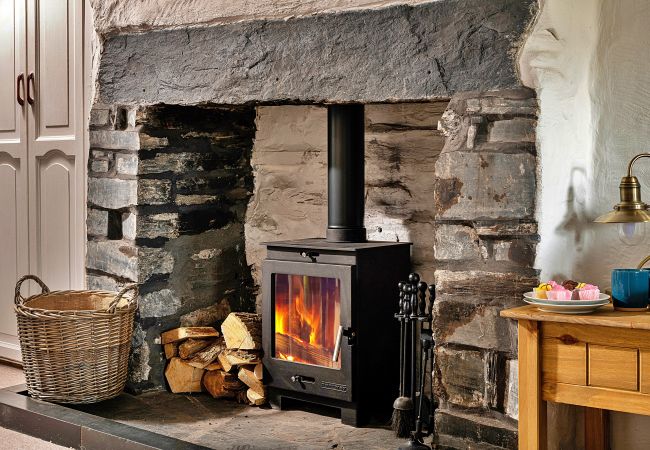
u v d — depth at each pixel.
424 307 2.85
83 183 3.88
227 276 3.91
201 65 3.32
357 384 3.04
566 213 2.72
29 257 4.15
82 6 3.82
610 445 2.81
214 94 3.29
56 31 3.95
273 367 3.25
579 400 2.31
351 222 3.28
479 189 2.63
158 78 3.46
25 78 4.10
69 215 3.95
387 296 3.18
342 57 2.93
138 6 3.47
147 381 3.57
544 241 2.56
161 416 3.22
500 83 2.59
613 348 2.26
